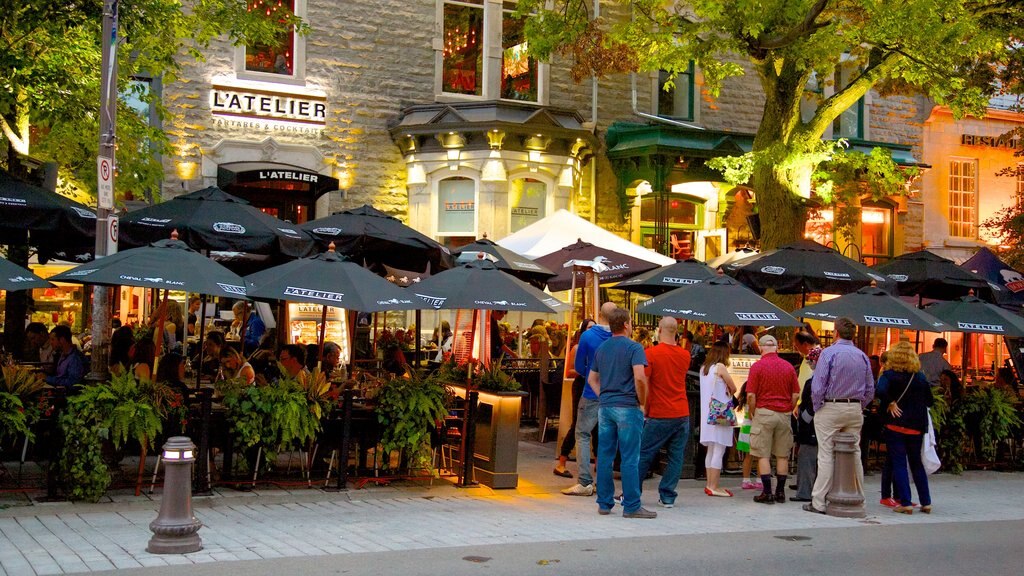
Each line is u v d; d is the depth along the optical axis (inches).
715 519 438.3
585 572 322.3
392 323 901.2
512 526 404.5
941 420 606.5
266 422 451.8
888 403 480.4
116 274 413.4
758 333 774.5
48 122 627.2
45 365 566.6
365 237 580.4
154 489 446.9
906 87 871.1
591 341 488.1
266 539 362.3
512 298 484.1
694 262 633.6
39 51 606.5
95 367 448.5
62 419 411.2
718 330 740.7
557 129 895.1
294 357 536.7
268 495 452.8
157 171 693.9
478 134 884.6
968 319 602.5
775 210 776.3
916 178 1084.5
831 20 714.2
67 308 807.1
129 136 690.8
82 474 412.8
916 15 658.8
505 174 884.6
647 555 352.8
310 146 882.8
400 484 492.7
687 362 467.5
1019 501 524.4
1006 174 1082.7
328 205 888.9
